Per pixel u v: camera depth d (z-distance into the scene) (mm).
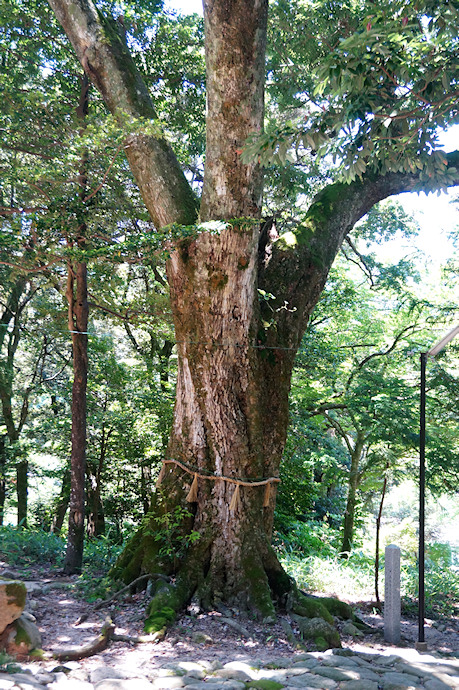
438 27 5070
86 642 5457
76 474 8781
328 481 16594
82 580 7672
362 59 4836
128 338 18234
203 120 12820
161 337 11164
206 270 7484
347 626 6961
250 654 5754
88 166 8109
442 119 5723
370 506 15414
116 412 14570
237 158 7152
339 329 17250
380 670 5277
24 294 17594
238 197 7320
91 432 15406
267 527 7961
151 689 4449
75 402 8945
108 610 6602
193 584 7152
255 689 4590
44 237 7980
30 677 4336
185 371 7875
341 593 9234
